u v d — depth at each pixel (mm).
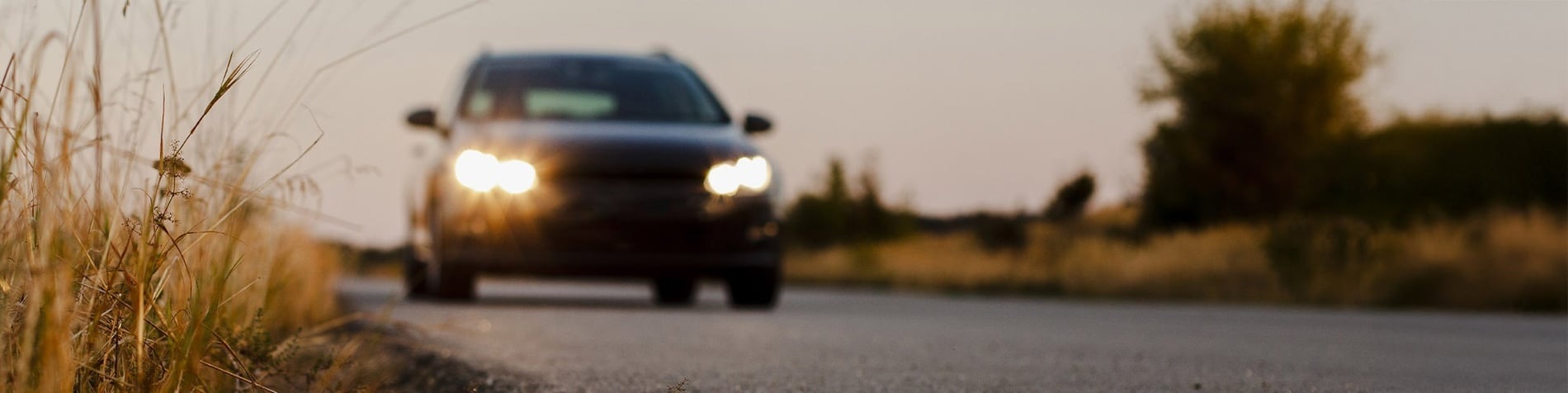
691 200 8484
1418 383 4277
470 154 8445
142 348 2270
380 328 4605
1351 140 32375
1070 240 24859
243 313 3602
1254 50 34312
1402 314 10305
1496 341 6648
